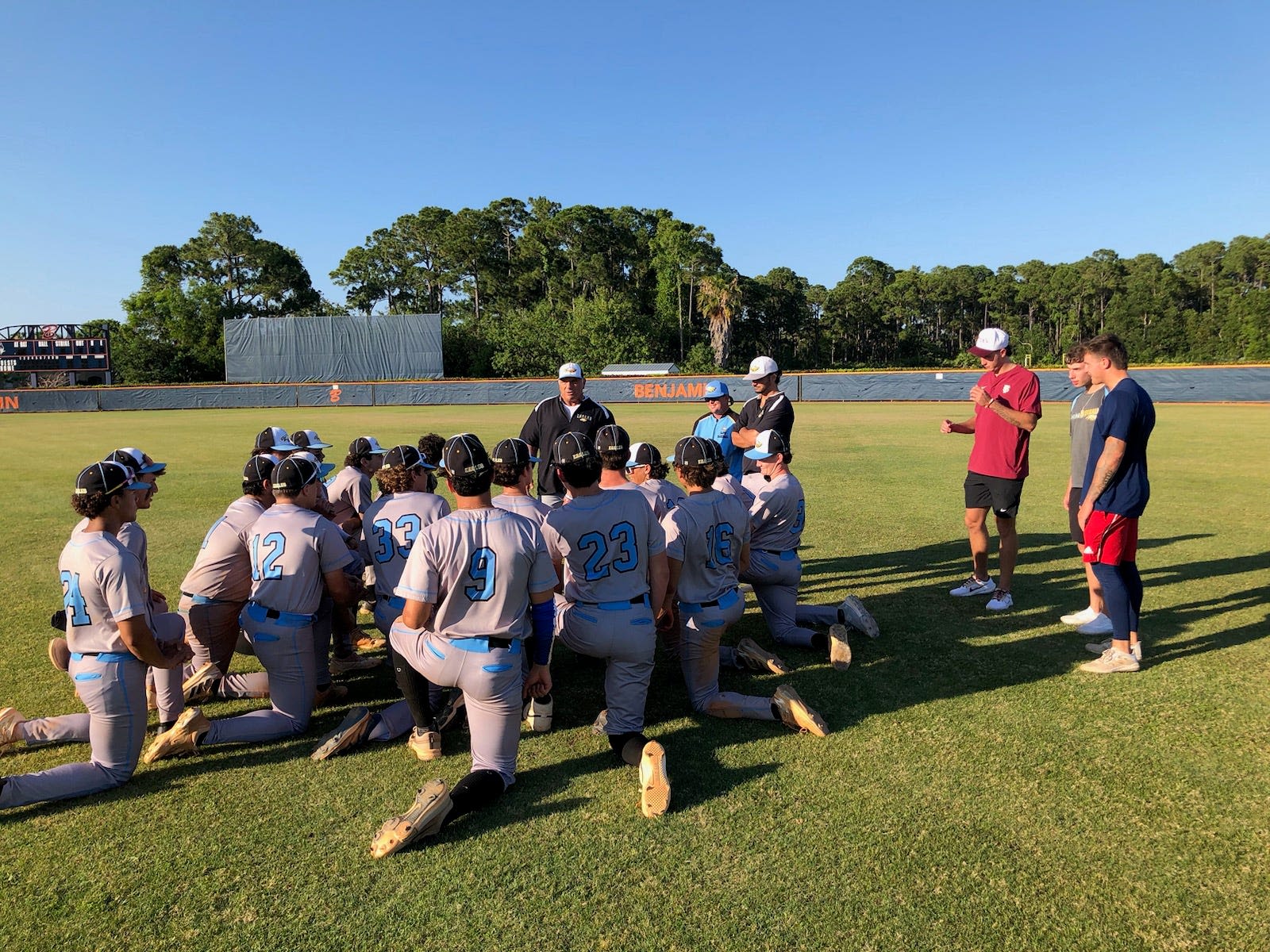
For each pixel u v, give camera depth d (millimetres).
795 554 4891
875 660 4719
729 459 6543
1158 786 3211
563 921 2436
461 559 3051
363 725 3672
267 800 3207
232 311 64625
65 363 44781
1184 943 2320
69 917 2479
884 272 93625
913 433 19469
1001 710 3965
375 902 2539
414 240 79062
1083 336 82688
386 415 30422
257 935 2391
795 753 3537
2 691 4344
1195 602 5727
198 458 15969
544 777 3391
